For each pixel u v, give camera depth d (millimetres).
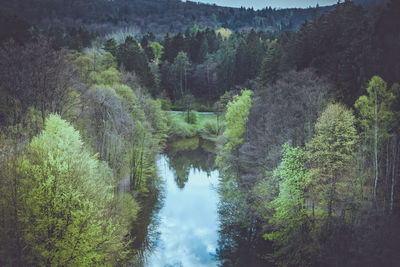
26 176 15188
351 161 24844
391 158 25719
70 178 15719
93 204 16547
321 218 24531
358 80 32875
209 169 53594
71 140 17531
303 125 29703
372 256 20391
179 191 41875
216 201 37844
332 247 22328
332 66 40281
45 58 27312
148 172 40562
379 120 25469
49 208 14516
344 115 24891
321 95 30938
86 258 14953
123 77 48750
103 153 27562
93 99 29109
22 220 13516
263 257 25500
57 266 14508
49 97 27266
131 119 32219
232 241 28766
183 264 24797
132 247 26484
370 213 22609
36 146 16547
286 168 24547
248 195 33562
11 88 25859
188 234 29938
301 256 23219
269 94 40406
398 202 24078
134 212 28203
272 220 26344
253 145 39125
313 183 24672
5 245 13188
